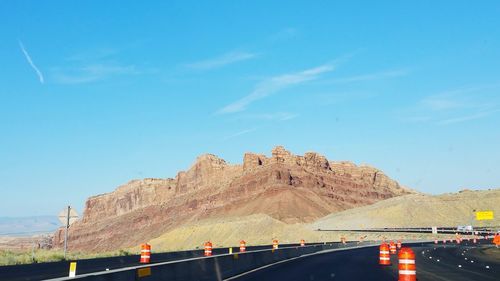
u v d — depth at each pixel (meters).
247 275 24.12
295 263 34.12
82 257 38.66
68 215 35.25
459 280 20.89
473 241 83.12
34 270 27.73
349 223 161.50
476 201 160.25
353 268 28.61
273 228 134.62
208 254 42.38
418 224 149.50
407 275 15.77
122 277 12.54
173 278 16.61
